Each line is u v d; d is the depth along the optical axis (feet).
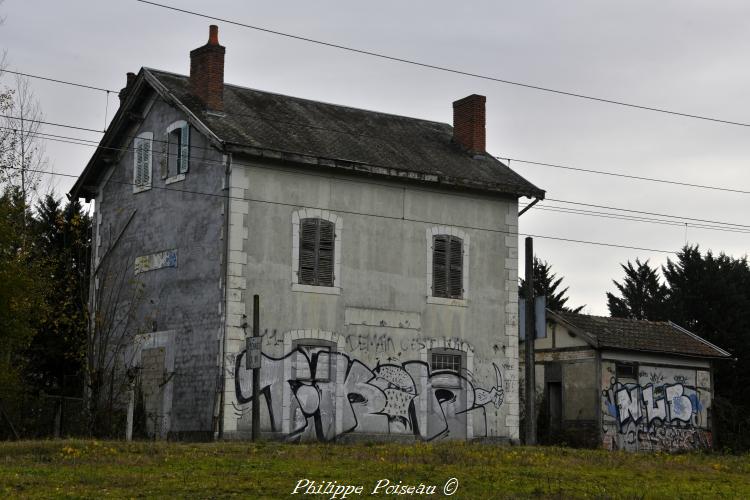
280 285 90.17
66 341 114.52
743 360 152.97
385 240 96.53
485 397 99.66
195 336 90.58
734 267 161.48
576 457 73.82
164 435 91.86
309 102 107.24
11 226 87.76
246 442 79.41
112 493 49.19
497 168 107.14
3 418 94.32
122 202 103.81
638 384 117.39
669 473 66.39
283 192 91.61
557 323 120.26
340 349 92.32
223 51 95.25
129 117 102.01
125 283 100.89
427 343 97.30
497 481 57.00
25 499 46.98
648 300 186.29
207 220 91.45
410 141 107.04
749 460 81.05
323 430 90.38
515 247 104.12
